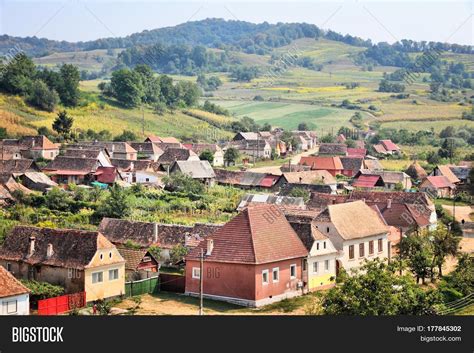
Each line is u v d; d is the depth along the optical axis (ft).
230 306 217.36
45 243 234.79
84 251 225.56
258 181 508.94
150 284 236.63
